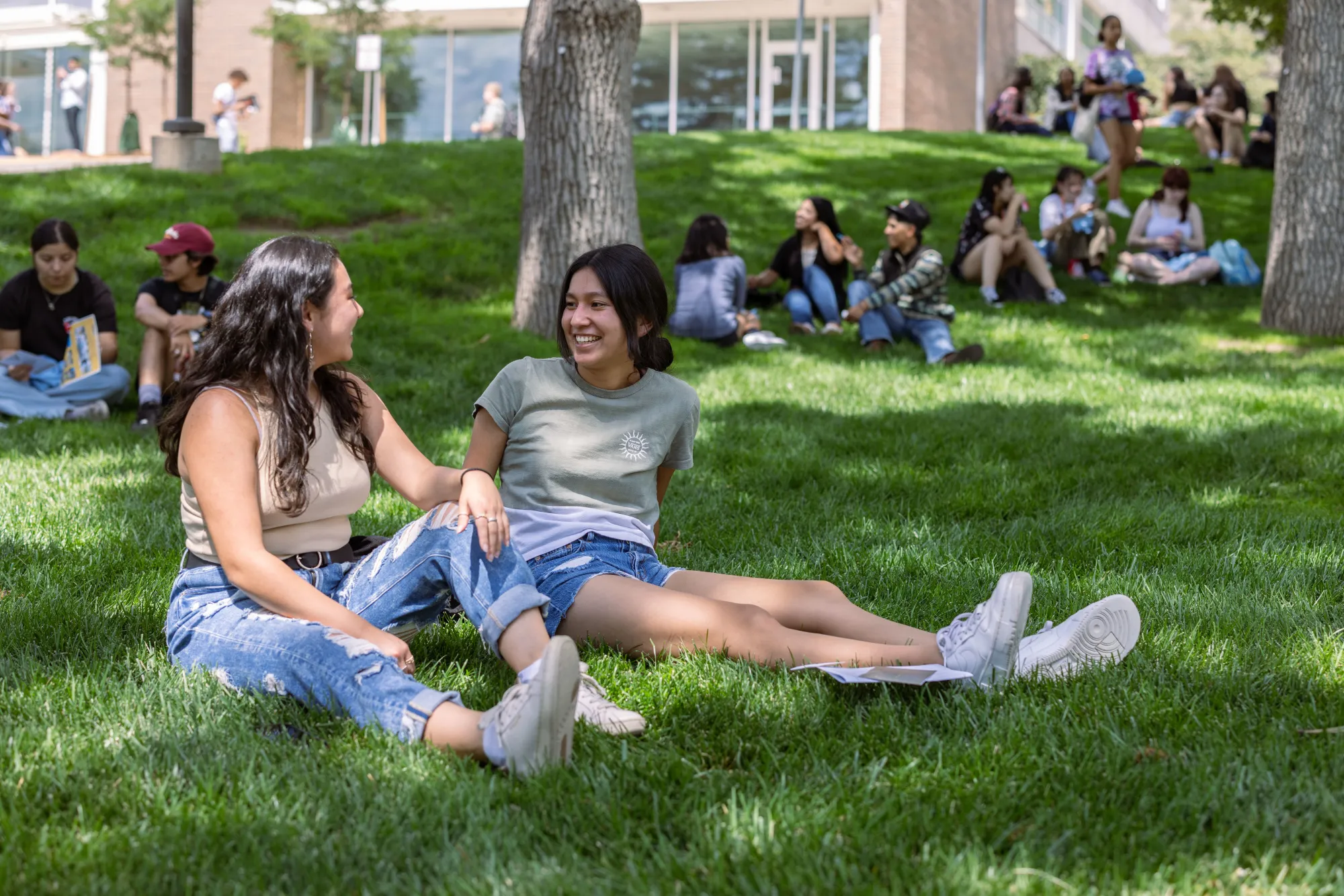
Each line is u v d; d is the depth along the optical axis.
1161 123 21.84
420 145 15.43
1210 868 1.96
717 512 4.94
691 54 30.00
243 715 2.59
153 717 2.60
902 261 9.20
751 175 14.74
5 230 10.77
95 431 6.67
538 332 9.30
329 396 2.94
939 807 2.18
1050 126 20.39
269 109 30.19
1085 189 11.98
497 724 2.33
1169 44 56.97
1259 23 19.30
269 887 1.94
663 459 3.41
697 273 9.40
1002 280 11.42
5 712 2.67
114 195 11.73
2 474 5.53
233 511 2.67
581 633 3.05
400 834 2.09
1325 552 4.27
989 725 2.57
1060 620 3.47
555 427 3.22
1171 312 10.81
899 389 7.93
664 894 1.88
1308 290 9.95
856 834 2.05
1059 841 2.03
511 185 13.44
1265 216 13.97
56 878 1.93
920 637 2.90
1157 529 4.64
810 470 5.69
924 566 4.13
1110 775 2.31
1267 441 6.10
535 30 9.19
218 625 2.74
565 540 3.12
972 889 1.88
